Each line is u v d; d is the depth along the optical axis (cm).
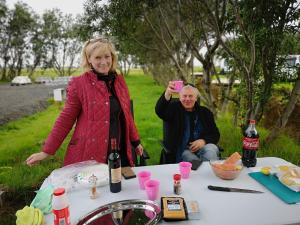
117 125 211
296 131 554
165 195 146
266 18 355
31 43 2839
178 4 480
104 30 503
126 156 218
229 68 529
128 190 153
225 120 646
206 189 152
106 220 128
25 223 119
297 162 389
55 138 191
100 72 205
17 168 372
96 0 482
